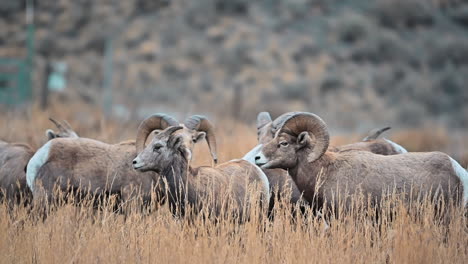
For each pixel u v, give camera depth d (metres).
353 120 167.38
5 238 30.69
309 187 34.47
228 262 29.14
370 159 34.28
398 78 193.75
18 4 192.00
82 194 36.38
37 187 35.88
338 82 184.50
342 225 31.58
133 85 170.12
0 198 37.25
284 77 180.00
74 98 142.00
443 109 187.00
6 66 115.38
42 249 29.83
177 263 28.91
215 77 179.50
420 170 33.75
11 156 37.62
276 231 31.30
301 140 34.12
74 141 37.16
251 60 186.38
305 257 29.09
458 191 33.56
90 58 181.00
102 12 198.62
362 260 29.38
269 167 34.44
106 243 30.17
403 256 29.52
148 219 33.59
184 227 31.23
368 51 199.38
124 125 75.19
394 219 31.83
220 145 54.28
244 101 143.62
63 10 196.38
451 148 83.06
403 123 176.50
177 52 188.38
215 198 33.78
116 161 36.97
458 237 31.16
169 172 34.03
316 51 196.75
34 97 117.75
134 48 188.88
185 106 159.75
